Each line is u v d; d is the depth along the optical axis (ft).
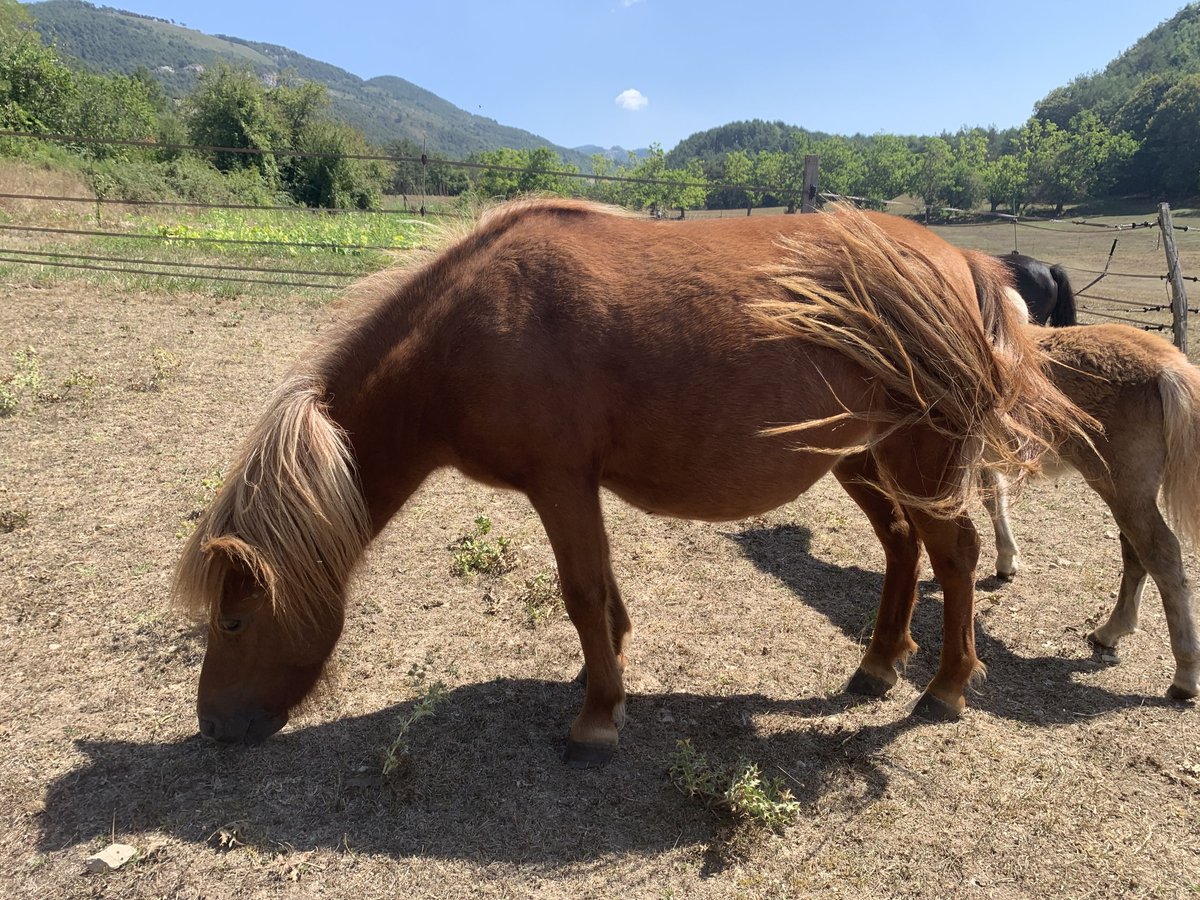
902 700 9.96
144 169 69.00
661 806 7.98
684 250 8.05
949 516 8.39
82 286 30.40
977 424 8.32
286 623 7.65
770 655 10.89
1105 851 7.51
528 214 8.43
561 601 11.76
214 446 16.90
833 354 8.02
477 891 6.89
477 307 7.73
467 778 8.28
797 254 8.16
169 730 8.77
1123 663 10.89
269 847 7.22
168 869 6.94
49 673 9.59
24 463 15.51
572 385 7.59
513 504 15.44
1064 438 9.86
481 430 7.74
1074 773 8.58
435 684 8.76
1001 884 7.14
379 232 45.80
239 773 8.17
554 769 8.48
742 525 15.15
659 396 7.70
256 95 116.16
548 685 10.02
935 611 12.53
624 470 8.28
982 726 9.41
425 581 12.38
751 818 7.64
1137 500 10.09
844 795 8.21
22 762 8.13
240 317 28.30
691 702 9.82
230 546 6.86
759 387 7.77
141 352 23.27
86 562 12.13
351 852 7.23
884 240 8.20
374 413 8.02
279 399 7.75
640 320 7.67
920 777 8.50
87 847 7.13
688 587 12.71
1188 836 7.71
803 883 7.09
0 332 23.97
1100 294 46.93
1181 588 9.93
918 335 8.13
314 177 102.06
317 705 9.21
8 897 6.59
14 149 65.57
